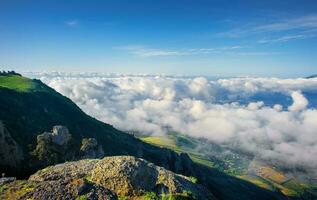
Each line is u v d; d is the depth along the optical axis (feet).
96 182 117.60
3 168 389.39
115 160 124.98
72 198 103.04
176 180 122.42
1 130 419.95
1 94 599.57
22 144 470.80
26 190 108.47
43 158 454.40
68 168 132.46
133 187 114.42
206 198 129.08
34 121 576.20
